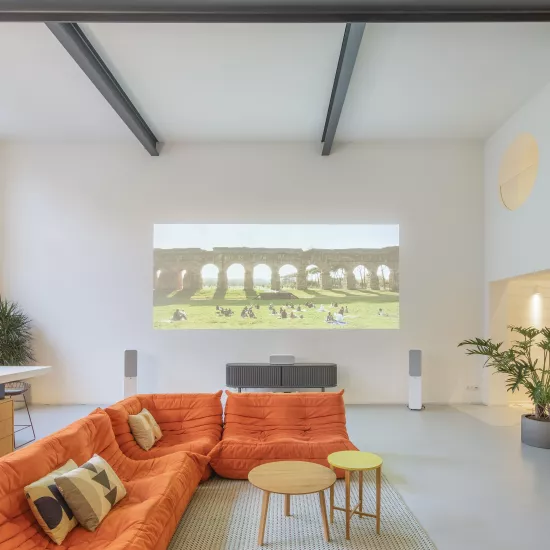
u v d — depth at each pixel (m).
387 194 7.91
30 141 7.84
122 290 7.80
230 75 5.69
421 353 7.39
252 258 7.93
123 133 7.51
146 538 2.55
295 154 7.93
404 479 4.32
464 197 7.89
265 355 7.76
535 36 4.87
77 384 7.69
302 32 4.84
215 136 7.65
